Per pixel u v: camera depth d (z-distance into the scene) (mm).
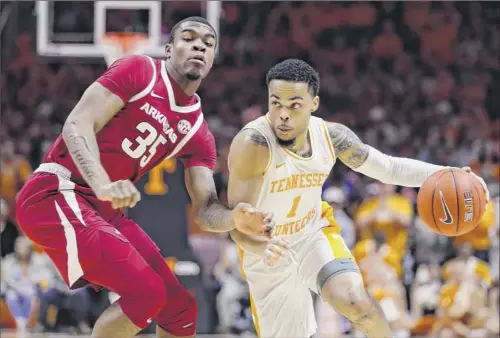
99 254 4898
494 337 10227
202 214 5398
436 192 5594
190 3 16141
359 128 16016
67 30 13586
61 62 17328
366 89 16953
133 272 4906
